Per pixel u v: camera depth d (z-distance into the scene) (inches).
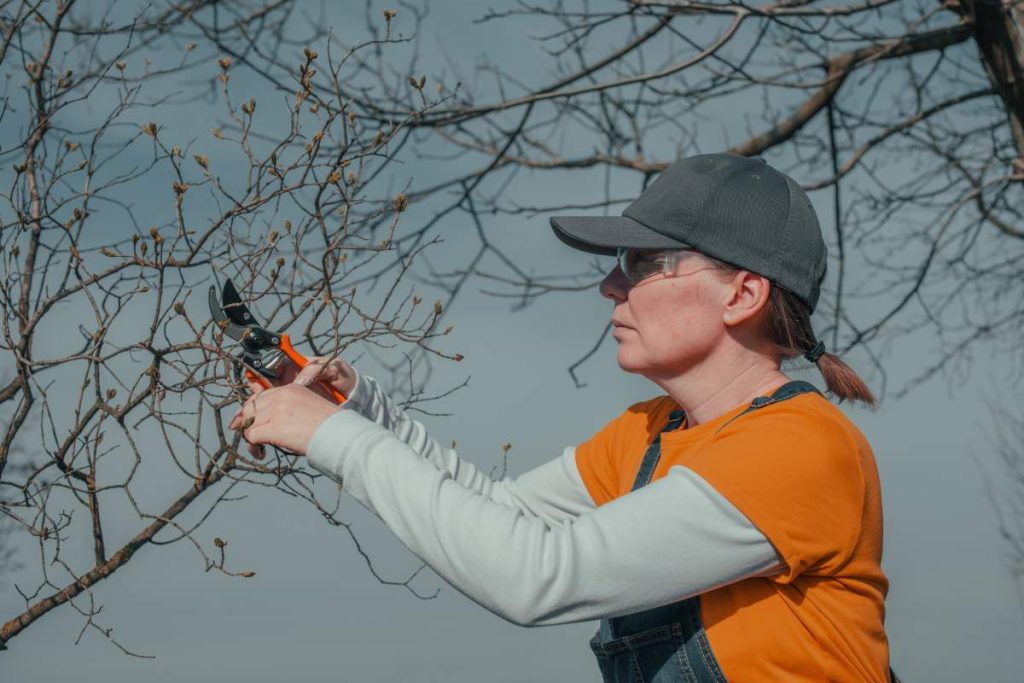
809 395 59.9
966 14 199.3
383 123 186.9
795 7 194.2
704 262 61.8
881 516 60.4
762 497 54.1
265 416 60.8
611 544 54.0
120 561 74.0
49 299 72.2
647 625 58.9
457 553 54.8
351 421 59.5
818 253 63.7
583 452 74.4
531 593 53.7
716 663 56.8
